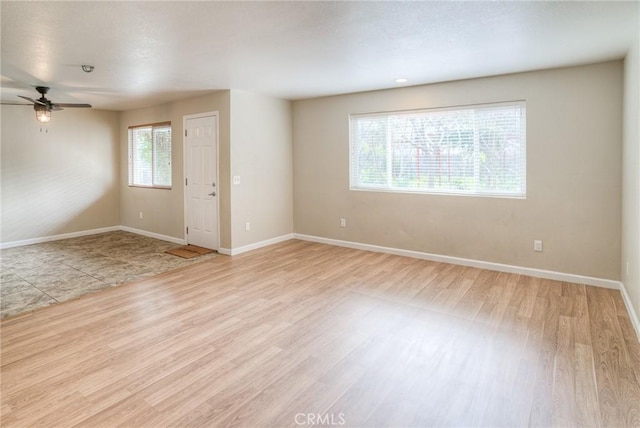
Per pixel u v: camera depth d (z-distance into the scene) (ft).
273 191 19.66
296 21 8.78
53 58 11.57
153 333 9.67
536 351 8.59
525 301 11.61
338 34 9.68
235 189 17.65
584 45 10.61
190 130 19.08
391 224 17.48
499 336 9.35
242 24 8.93
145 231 22.81
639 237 9.08
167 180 21.31
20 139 20.40
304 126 19.99
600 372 7.68
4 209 19.98
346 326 10.00
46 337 9.48
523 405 6.70
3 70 13.05
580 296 11.95
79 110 22.54
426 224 16.47
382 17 8.60
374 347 8.87
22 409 6.69
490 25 9.12
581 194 12.95
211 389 7.27
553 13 8.41
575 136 12.90
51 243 20.83
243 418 6.44
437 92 15.60
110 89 16.53
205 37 9.78
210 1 7.62
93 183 23.36
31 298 12.28
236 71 13.46
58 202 21.90
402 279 13.88
